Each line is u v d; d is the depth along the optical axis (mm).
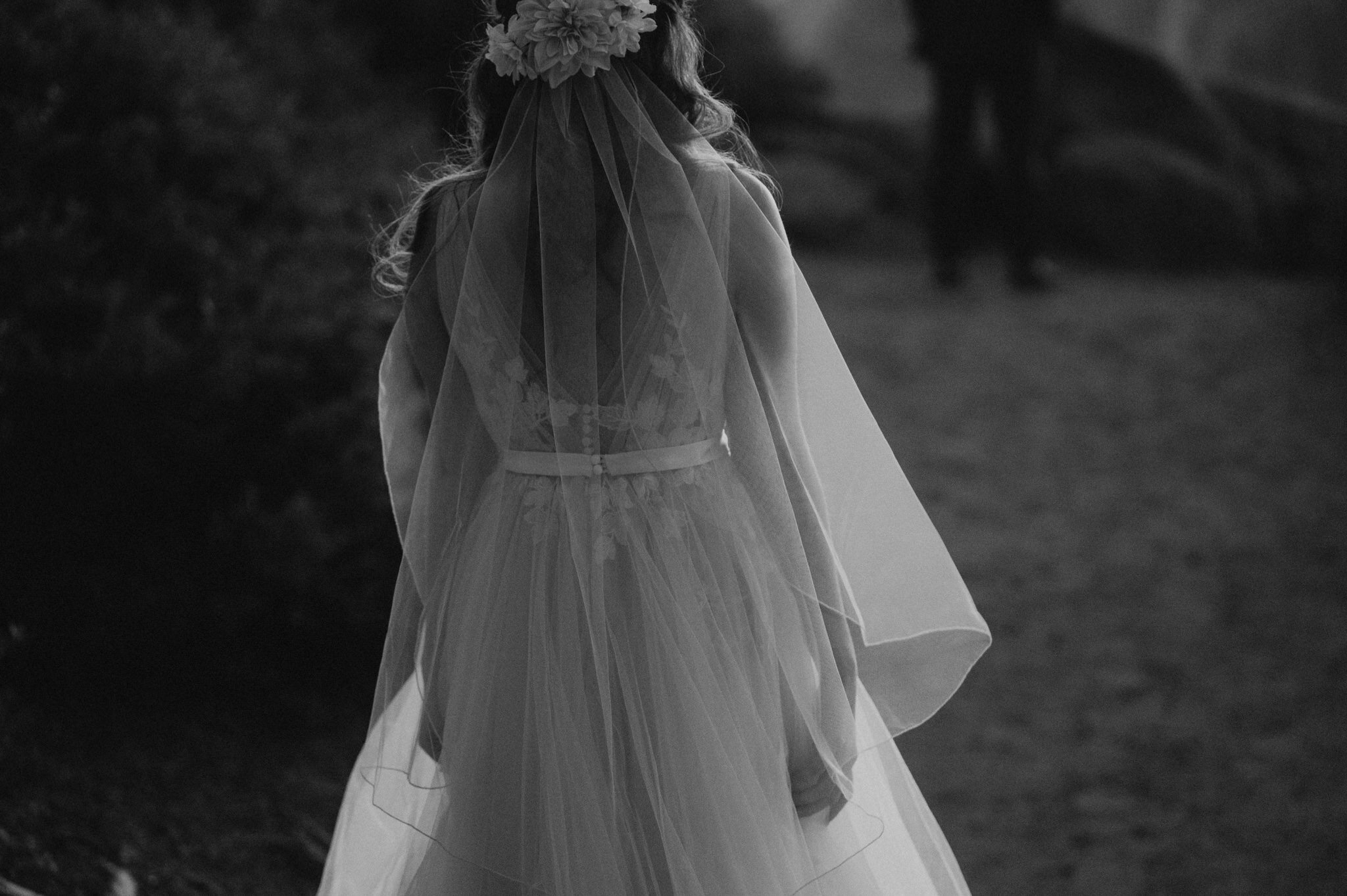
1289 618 4945
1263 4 15906
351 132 5906
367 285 4352
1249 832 3627
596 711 1827
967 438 6809
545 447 1880
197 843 2879
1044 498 6121
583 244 1829
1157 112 12133
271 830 3008
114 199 3820
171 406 3467
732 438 1905
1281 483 6230
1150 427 6953
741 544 1892
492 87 1966
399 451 2107
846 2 15703
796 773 1930
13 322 3332
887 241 11461
